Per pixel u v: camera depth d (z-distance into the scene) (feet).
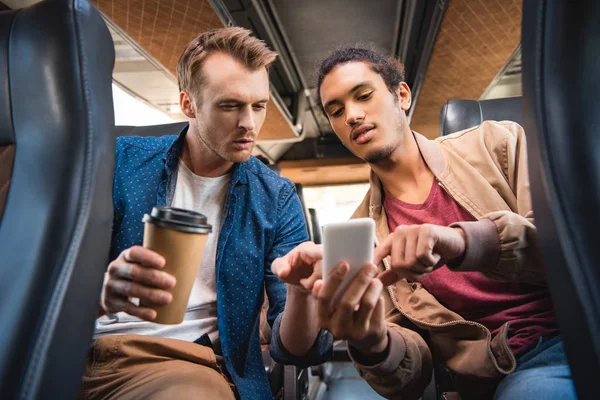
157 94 13.79
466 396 3.76
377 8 13.07
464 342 3.50
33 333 1.77
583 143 1.66
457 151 4.14
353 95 3.97
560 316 1.75
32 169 2.02
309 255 2.69
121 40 10.30
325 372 10.43
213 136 3.58
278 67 16.30
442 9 9.02
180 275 2.37
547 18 1.76
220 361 3.48
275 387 4.89
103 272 2.07
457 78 12.71
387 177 4.19
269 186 4.09
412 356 3.24
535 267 2.76
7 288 1.85
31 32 2.08
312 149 25.73
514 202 3.81
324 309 2.38
